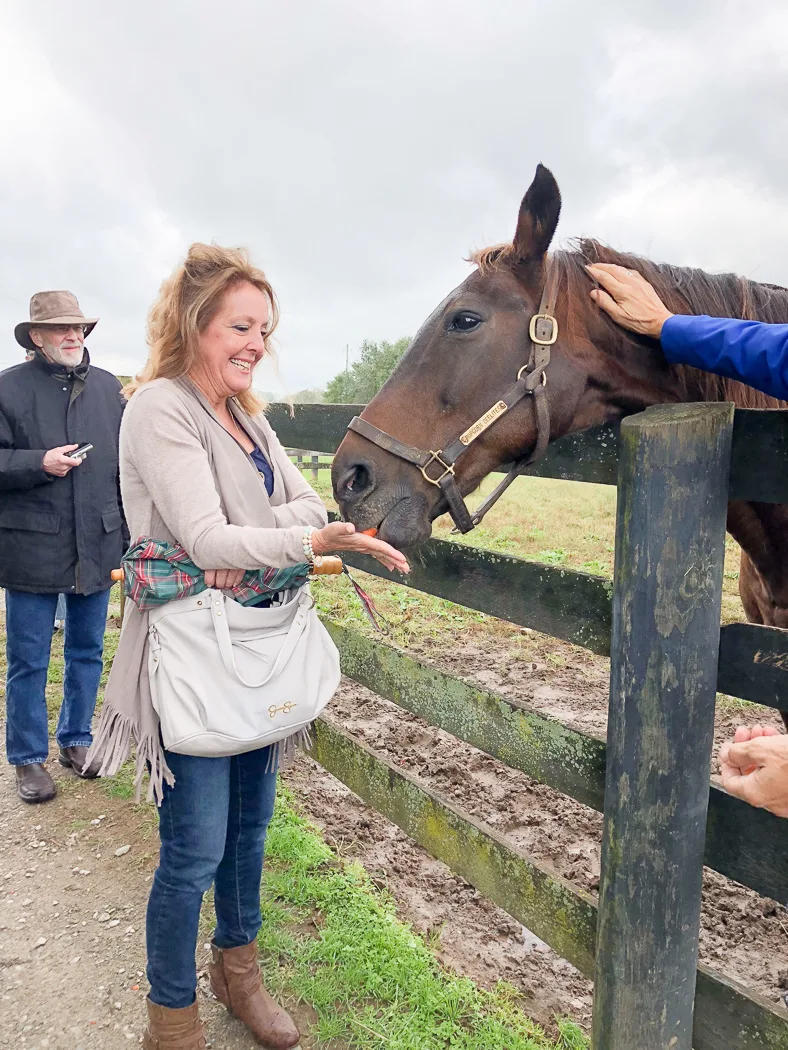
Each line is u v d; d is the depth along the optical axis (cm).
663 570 135
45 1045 200
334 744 273
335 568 178
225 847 189
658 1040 152
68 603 331
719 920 265
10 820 309
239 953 196
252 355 167
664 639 137
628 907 147
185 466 154
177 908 167
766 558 203
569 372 183
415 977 217
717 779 355
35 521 307
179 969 172
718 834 151
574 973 235
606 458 187
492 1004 212
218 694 157
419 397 188
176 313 160
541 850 299
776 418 132
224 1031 202
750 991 146
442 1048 195
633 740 142
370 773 253
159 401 158
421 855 294
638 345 185
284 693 166
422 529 188
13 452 294
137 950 236
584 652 548
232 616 160
